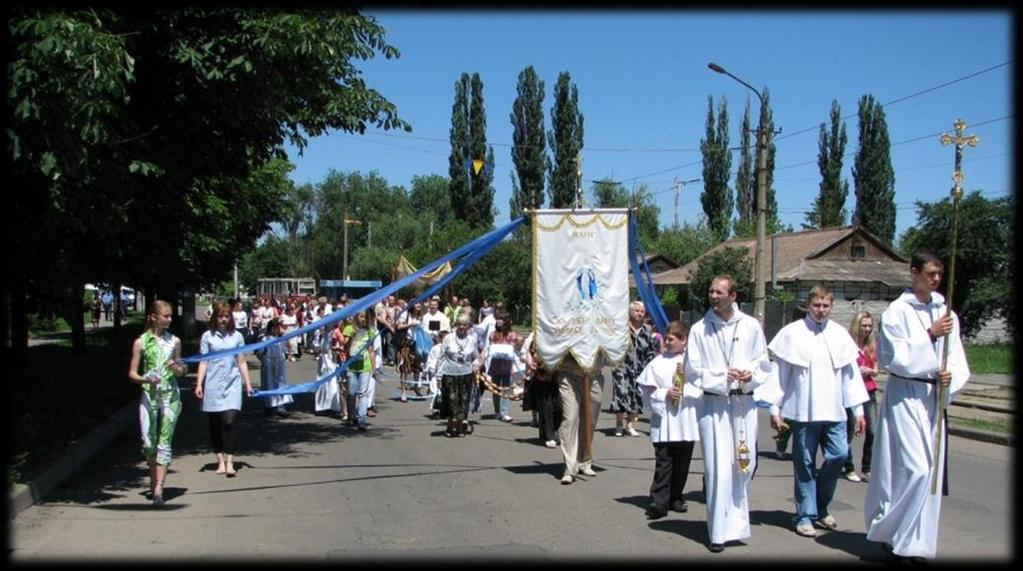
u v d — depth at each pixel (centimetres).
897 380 586
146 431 744
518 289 4341
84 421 1095
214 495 798
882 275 3728
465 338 1175
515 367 1341
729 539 615
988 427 1199
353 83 1195
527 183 4175
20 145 729
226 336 899
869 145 4122
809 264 3766
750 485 855
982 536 657
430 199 8788
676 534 662
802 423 655
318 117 1196
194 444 1094
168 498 785
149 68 990
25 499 728
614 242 873
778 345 664
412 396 1677
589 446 891
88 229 981
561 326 862
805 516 661
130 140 875
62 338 3134
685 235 5416
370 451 1050
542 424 1083
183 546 620
